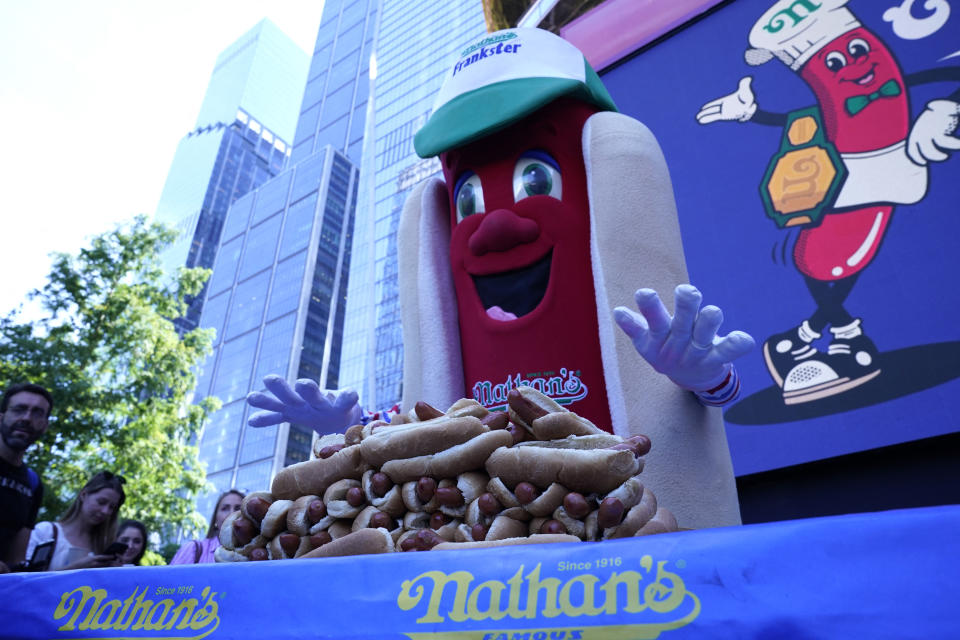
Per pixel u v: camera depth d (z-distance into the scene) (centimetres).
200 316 10731
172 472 1334
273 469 7900
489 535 153
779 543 92
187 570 128
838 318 484
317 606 112
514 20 767
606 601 98
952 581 80
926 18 514
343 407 271
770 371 498
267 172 14738
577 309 270
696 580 94
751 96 575
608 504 145
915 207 478
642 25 656
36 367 1237
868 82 525
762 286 521
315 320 9125
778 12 586
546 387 265
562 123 294
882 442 443
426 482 162
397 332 6800
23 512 358
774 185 542
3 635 138
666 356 217
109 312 1354
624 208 274
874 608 82
